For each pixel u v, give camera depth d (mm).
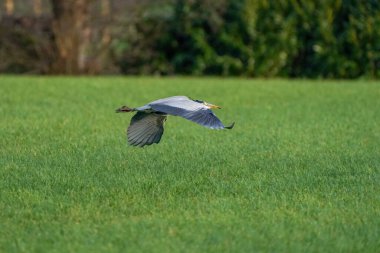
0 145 15398
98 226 10125
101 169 13211
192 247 9250
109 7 33469
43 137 16281
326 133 17094
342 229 9977
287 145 15523
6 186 12070
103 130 17250
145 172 12992
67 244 9391
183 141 15867
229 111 20969
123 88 26703
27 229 10062
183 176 12688
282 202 11180
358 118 19438
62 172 12898
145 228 9953
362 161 14047
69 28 33125
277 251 9156
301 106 21969
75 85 27453
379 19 32938
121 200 11320
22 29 33375
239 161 13906
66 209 10883
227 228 9938
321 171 13211
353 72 33375
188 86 27812
